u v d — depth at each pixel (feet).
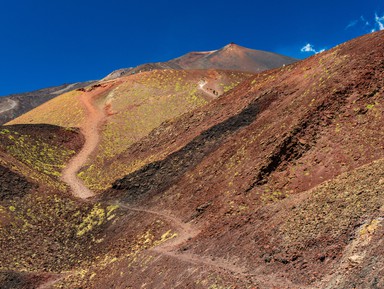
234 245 82.69
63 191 188.03
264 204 97.14
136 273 97.04
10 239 143.74
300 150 106.01
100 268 114.62
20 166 196.65
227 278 69.92
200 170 138.51
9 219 154.10
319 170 97.91
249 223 88.79
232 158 127.75
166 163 160.35
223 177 122.31
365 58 120.88
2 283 122.52
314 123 110.22
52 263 132.46
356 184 74.33
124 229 135.54
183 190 135.64
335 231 64.23
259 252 73.72
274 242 73.15
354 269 53.36
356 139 99.04
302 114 114.83
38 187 176.24
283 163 106.11
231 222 95.55
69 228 150.92
